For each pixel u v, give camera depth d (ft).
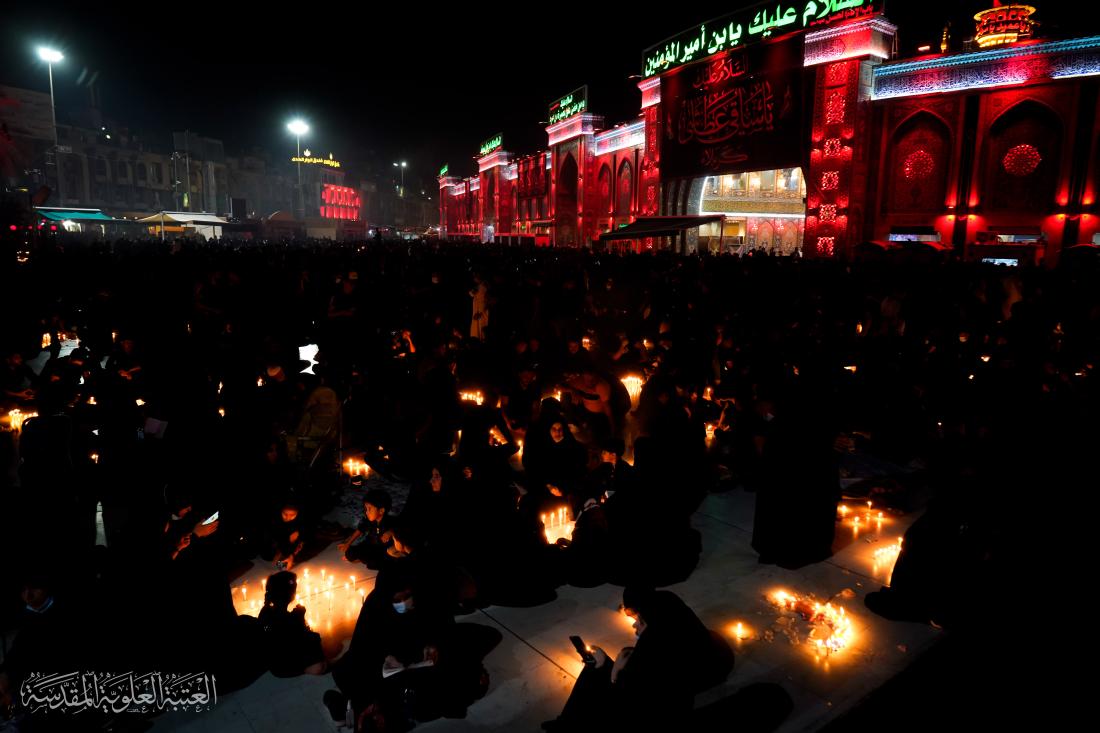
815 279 54.80
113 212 195.83
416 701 12.60
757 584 17.88
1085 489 19.51
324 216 304.09
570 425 25.09
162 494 19.11
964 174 83.30
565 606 16.79
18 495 17.25
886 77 88.28
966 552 15.85
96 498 19.99
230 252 83.35
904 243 73.61
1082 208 75.00
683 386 25.64
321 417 23.34
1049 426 22.90
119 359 28.55
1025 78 77.61
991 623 15.44
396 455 24.93
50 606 13.32
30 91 167.53
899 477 24.80
